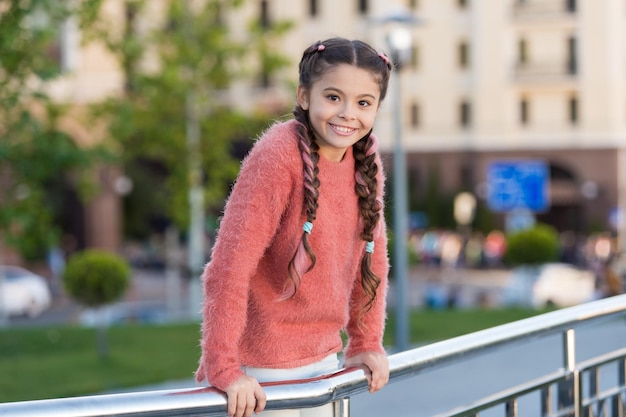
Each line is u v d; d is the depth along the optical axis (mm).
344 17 47531
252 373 2531
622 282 24734
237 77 22828
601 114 47469
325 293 2514
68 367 11047
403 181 12477
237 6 22656
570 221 50156
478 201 48438
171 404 2098
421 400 8219
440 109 49156
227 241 2361
